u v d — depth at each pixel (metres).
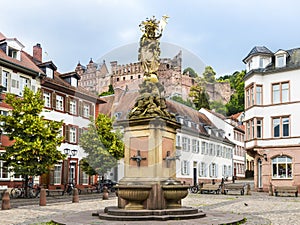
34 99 27.23
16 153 25.89
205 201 23.22
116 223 9.83
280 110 36.19
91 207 18.83
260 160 37.72
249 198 26.61
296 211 16.89
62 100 37.72
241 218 11.37
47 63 36.59
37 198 26.33
